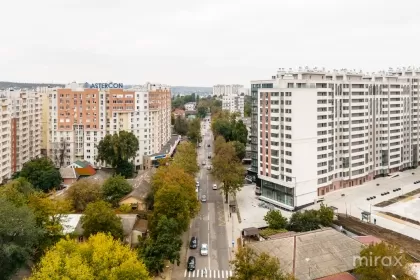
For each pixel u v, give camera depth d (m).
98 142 188.00
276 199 137.75
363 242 90.38
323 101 138.38
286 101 131.12
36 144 197.25
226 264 91.81
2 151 157.50
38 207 86.12
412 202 137.38
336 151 149.75
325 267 74.88
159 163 184.25
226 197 141.62
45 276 56.41
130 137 172.50
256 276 64.75
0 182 155.25
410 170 188.12
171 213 96.75
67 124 187.62
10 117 165.38
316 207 133.88
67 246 66.94
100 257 65.44
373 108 164.88
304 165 133.25
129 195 124.50
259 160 146.00
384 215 123.38
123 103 189.12
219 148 187.38
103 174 173.75
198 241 105.69
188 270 88.38
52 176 151.38
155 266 83.06
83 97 186.75
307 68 165.00
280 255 78.06
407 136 187.88
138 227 105.19
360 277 71.25
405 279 66.88
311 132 134.75
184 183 115.50
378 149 171.38
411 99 189.38
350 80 159.62
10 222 71.12
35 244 78.81
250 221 121.06
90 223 89.81
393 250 70.31
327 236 86.75
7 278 71.38
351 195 145.88
